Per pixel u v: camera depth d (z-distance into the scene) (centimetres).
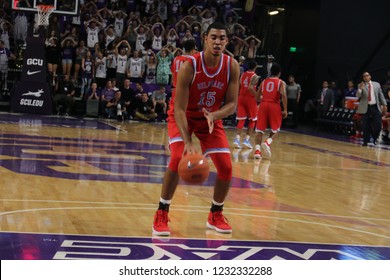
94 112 2020
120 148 1204
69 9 1950
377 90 1702
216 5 2498
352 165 1223
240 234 562
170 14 2411
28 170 859
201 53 548
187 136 531
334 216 684
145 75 2147
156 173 908
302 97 2436
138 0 2436
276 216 660
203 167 498
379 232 614
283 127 2291
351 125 2006
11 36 2172
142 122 1997
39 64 1934
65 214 598
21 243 480
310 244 539
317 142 1733
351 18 2344
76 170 888
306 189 870
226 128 2041
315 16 2358
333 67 2352
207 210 667
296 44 2481
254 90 1348
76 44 2097
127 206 659
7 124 1526
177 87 544
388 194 879
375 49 2355
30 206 625
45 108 1952
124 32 2264
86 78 2069
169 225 582
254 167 1082
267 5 2661
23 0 1922
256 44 2366
